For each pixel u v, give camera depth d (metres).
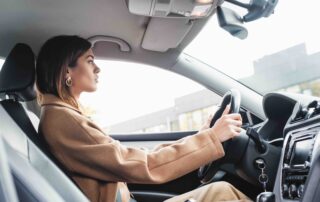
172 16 1.70
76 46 1.50
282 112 1.75
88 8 1.70
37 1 1.60
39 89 1.48
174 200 1.60
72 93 1.51
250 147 1.56
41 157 1.05
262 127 1.82
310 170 1.14
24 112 1.38
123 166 1.29
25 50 1.43
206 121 1.73
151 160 1.35
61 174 1.06
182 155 1.37
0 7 1.60
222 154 1.41
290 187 1.24
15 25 1.72
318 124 1.24
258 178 1.59
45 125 1.35
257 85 2.19
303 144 1.27
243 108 2.14
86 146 1.30
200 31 1.92
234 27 1.40
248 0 1.43
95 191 1.34
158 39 1.96
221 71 2.21
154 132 2.34
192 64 2.18
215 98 2.23
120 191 1.50
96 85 1.59
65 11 1.70
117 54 2.12
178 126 2.76
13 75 1.39
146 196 2.02
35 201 0.85
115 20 1.82
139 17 1.79
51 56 1.46
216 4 1.57
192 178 2.07
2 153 0.65
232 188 1.54
